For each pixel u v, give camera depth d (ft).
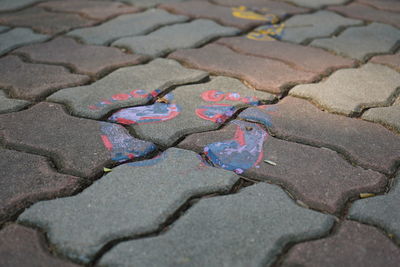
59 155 3.86
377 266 3.39
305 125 4.08
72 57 4.77
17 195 3.64
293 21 5.39
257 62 4.71
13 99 4.29
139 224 3.52
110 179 3.72
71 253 3.42
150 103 4.26
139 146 3.92
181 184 3.69
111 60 4.73
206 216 3.55
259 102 4.28
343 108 4.21
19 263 3.39
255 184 3.70
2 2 5.81
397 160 3.84
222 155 3.86
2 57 4.78
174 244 3.45
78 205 3.59
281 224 3.52
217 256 3.41
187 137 3.98
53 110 4.19
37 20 5.39
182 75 4.54
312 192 3.67
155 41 4.99
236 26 5.26
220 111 4.18
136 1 5.83
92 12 5.55
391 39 5.07
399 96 4.34
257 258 3.41
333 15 5.53
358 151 3.90
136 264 3.38
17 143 3.94
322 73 4.58
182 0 5.85
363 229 3.52
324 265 3.39
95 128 4.04
